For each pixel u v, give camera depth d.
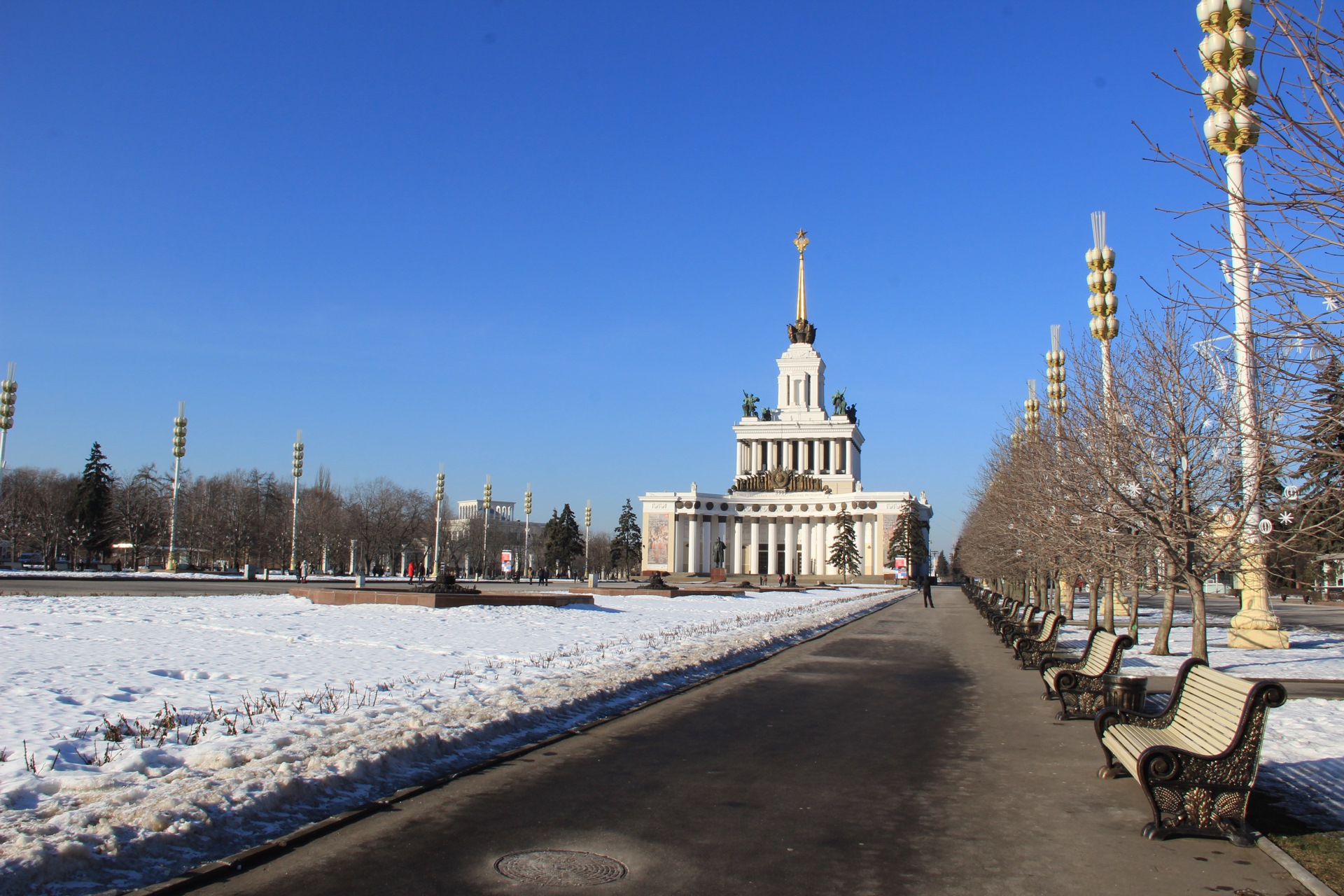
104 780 8.59
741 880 7.22
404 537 131.00
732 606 52.16
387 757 10.26
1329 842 8.30
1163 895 7.04
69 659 16.80
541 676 16.98
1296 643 30.64
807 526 158.38
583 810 9.12
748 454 170.12
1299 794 10.04
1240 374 16.30
